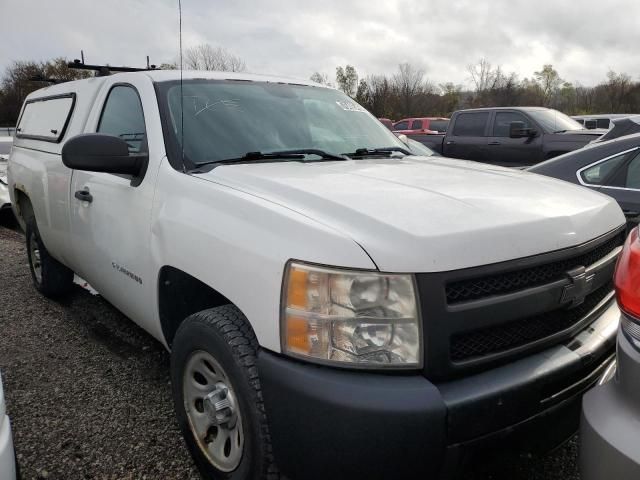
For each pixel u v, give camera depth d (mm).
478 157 11617
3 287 5273
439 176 2607
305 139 3197
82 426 2871
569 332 2076
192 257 2268
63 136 3916
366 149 3330
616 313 2336
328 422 1706
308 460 1772
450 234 1812
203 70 3490
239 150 2869
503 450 1874
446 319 1753
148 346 3865
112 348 3836
